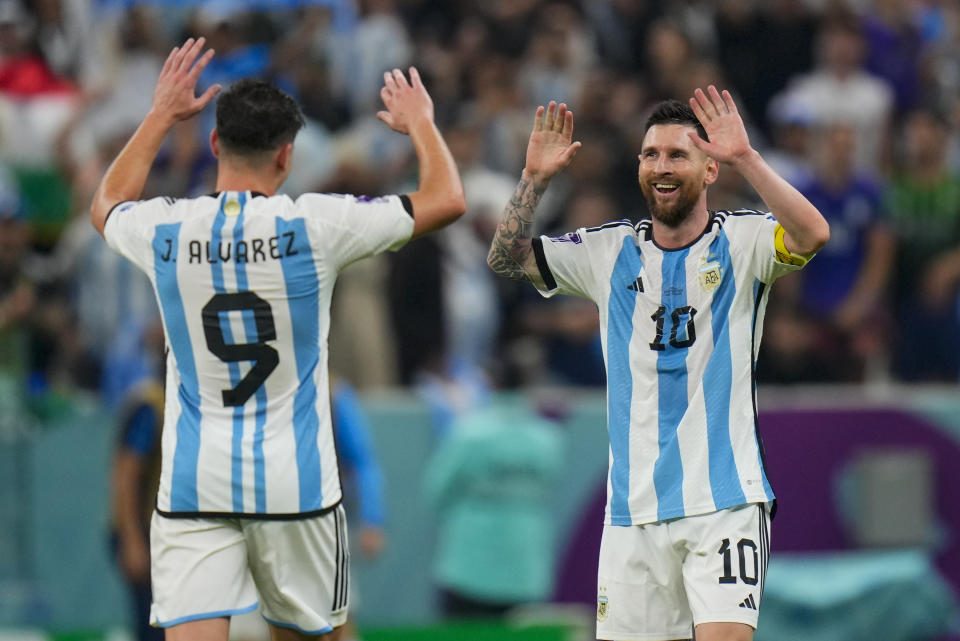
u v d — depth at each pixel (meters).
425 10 45.41
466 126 38.66
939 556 34.53
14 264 32.44
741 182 36.59
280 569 16.33
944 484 34.69
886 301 38.84
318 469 16.28
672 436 16.73
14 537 31.28
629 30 45.34
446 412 32.34
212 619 16.06
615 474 17.08
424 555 32.12
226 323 16.09
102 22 40.22
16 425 31.48
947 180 39.78
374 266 34.66
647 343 16.95
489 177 38.19
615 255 17.30
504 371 35.00
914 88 45.09
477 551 30.42
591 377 35.59
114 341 33.50
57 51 40.38
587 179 39.41
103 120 38.53
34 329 33.62
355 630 28.70
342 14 42.34
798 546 33.88
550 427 32.72
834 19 43.50
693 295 16.86
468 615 30.73
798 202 15.87
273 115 16.47
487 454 30.45
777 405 34.09
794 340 36.09
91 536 31.59
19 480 31.41
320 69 39.97
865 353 36.97
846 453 34.25
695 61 43.94
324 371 16.56
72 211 36.41
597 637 17.33
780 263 16.52
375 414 32.16
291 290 16.12
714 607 16.25
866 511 34.00
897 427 34.56
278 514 16.06
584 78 42.44
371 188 35.44
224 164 16.61
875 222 38.22
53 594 31.36
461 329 35.75
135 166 17.19
